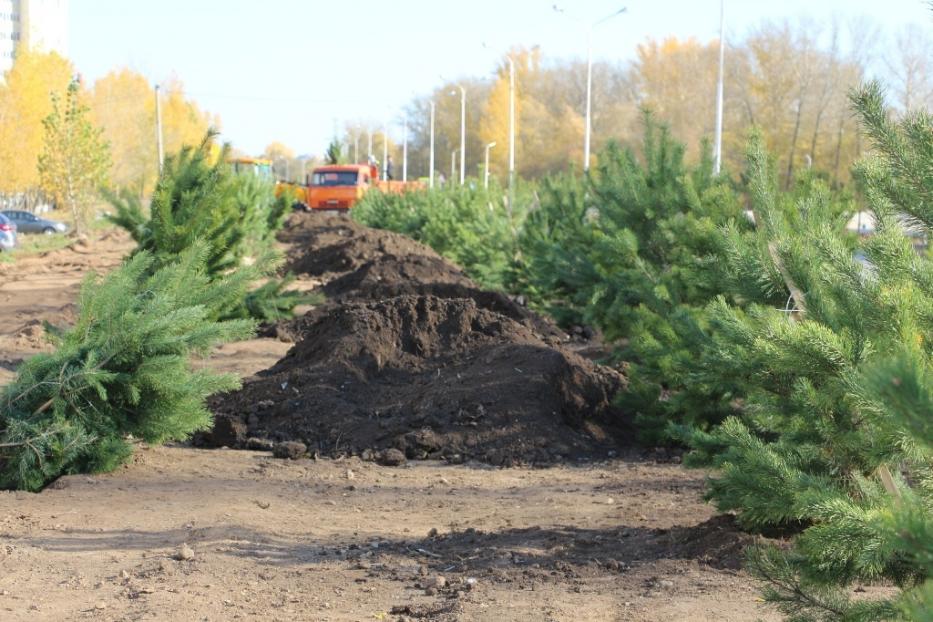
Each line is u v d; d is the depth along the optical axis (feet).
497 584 20.07
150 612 18.04
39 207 230.89
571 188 67.62
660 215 42.47
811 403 16.43
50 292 79.97
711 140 45.60
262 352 53.83
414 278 73.56
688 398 31.12
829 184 36.83
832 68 199.21
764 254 19.71
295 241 139.33
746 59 207.00
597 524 25.11
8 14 403.95
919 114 14.21
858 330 14.33
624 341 48.78
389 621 17.99
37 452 28.78
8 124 181.88
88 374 28.66
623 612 18.11
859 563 13.11
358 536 24.31
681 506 26.89
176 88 295.69
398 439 35.73
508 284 72.08
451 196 117.91
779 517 17.22
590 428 37.29
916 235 14.88
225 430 36.45
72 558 21.57
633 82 289.12
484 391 37.88
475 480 31.86
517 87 283.38
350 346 41.57
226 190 53.52
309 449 35.91
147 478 29.81
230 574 20.71
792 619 13.78
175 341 29.60
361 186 203.00
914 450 12.78
